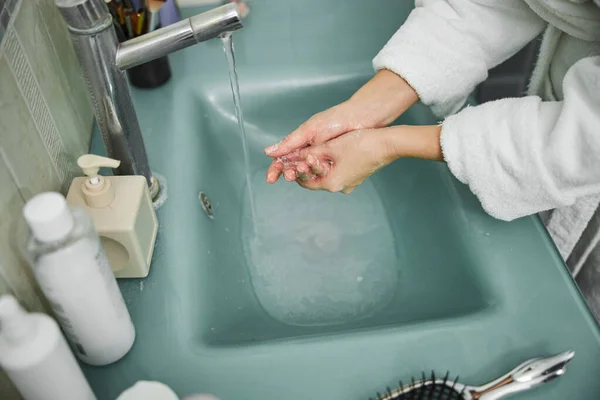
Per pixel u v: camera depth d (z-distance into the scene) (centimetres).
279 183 87
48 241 41
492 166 57
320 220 83
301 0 94
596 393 51
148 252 59
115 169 61
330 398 51
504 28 68
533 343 54
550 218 82
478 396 50
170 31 50
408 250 77
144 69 77
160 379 52
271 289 74
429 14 69
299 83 85
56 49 63
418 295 70
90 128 72
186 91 81
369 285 75
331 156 66
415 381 51
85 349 50
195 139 76
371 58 87
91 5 47
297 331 68
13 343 38
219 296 64
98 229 53
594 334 55
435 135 62
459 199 69
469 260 64
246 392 51
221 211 77
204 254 65
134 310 57
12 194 48
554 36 70
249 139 88
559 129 53
